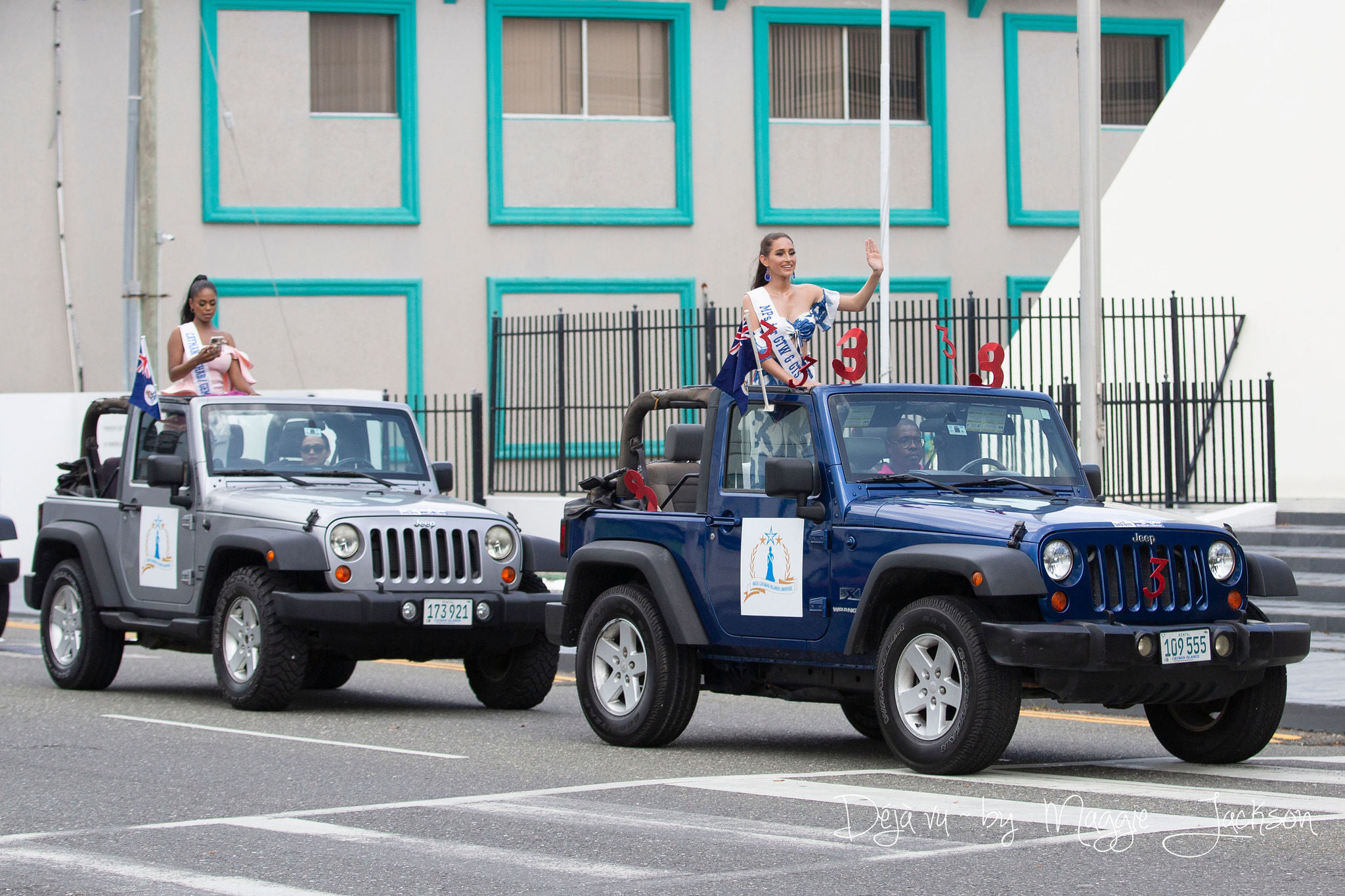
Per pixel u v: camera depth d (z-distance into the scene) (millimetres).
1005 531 14844
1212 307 38188
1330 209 36938
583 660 18484
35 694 23453
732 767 16547
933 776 15398
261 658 20609
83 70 45156
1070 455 17625
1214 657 15023
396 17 46906
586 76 47875
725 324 41250
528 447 45656
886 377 32688
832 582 16047
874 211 49062
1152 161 41344
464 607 20719
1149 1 51438
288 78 46156
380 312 46656
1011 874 11281
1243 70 39188
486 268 47094
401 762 16922
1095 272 26859
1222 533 15695
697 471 19562
